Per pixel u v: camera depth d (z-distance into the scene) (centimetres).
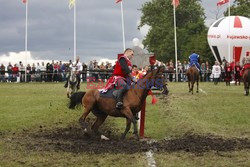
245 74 3016
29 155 1278
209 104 2534
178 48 9700
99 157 1257
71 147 1395
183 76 4847
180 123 1912
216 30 5972
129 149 1372
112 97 1530
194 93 3192
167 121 1983
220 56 6000
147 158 1245
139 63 2509
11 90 3603
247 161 1203
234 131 1738
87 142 1505
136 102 1512
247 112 2214
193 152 1327
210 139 1552
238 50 5838
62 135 1645
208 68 4969
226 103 2570
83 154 1295
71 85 2891
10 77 4962
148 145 1441
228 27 5900
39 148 1377
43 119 2011
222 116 2102
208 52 8025
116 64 1548
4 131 1709
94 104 1559
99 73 4556
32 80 4938
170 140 1543
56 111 2255
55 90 3584
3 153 1303
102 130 1761
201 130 1755
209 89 3550
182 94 3108
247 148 1384
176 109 2344
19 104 2569
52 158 1242
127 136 1636
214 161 1206
